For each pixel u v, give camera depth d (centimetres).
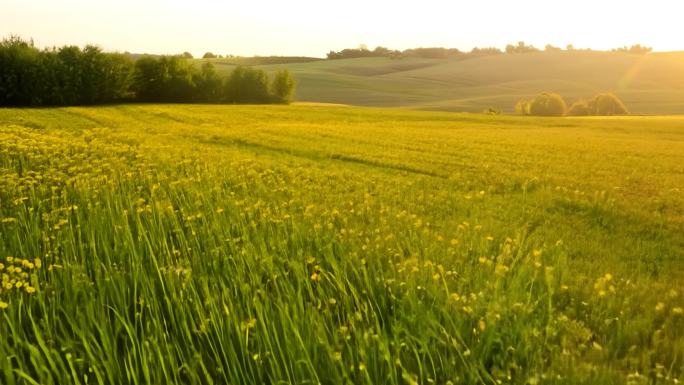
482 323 487
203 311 545
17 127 3084
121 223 876
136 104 6894
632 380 425
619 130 4875
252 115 5462
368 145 2936
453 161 2372
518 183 1800
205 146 2675
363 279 654
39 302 568
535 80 19000
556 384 431
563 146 3147
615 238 1084
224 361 494
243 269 667
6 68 6294
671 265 898
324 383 447
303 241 826
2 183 1341
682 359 484
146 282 616
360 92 15975
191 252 791
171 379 470
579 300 637
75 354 486
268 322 512
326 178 1794
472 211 1270
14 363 500
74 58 6688
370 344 482
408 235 901
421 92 16700
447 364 456
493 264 711
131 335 492
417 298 585
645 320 555
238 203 1095
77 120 4291
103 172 1555
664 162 2509
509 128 4931
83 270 680
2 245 816
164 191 1255
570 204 1412
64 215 1004
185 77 7700
